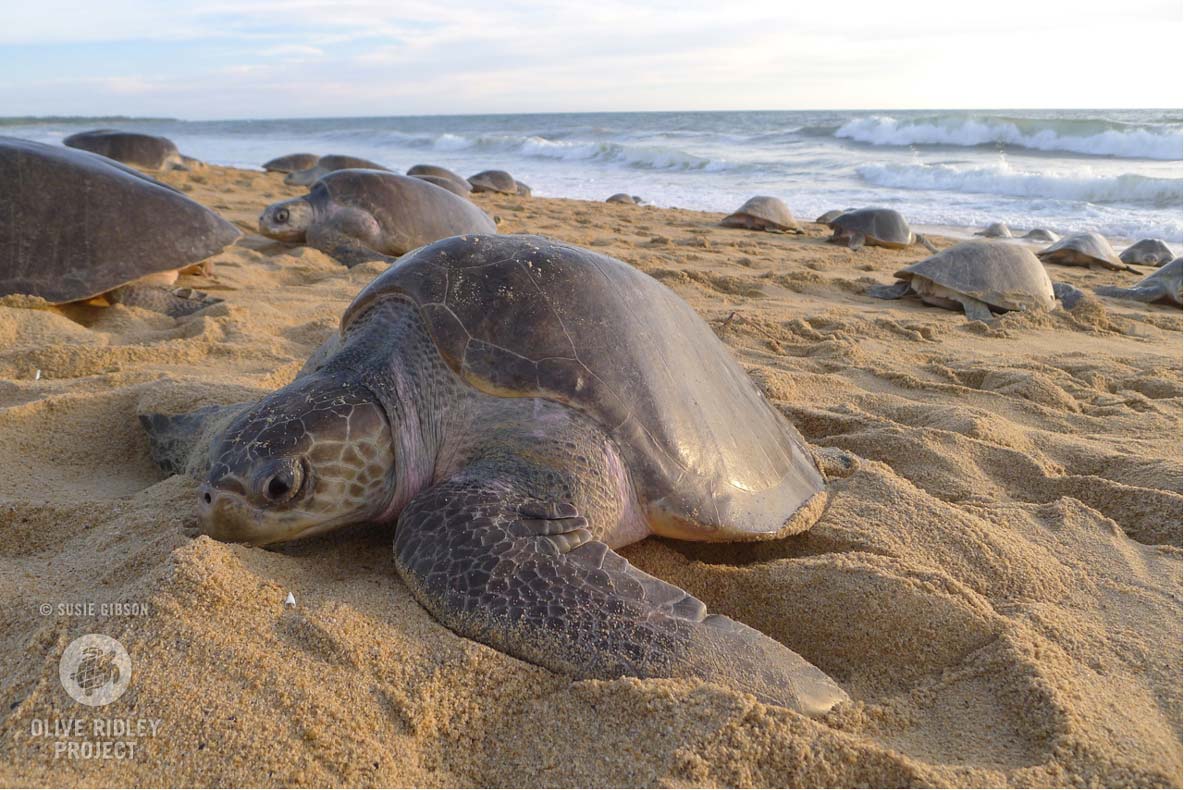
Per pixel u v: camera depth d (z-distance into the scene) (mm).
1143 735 544
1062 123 7488
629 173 8180
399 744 500
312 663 535
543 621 574
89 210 1510
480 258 774
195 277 1853
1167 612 714
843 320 2004
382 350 766
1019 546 817
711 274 2500
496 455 713
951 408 1271
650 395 732
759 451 828
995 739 554
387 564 712
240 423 705
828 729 524
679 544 828
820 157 8250
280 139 16391
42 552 702
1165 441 1217
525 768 503
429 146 12727
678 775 487
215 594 569
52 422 968
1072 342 2027
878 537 804
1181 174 5770
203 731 472
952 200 5617
